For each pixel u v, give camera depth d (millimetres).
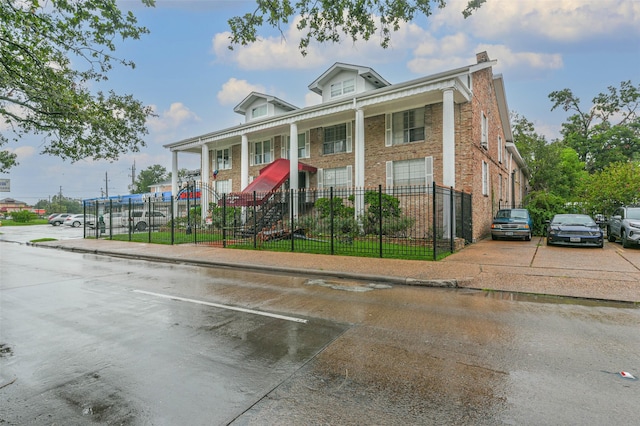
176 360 3592
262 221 16875
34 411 2666
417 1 6457
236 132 21125
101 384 3092
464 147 14844
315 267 8977
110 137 10828
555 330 4535
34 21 6664
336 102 16094
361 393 2928
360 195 14820
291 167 18000
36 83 7754
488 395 2895
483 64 14391
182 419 2549
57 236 22328
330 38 7156
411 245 12484
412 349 3881
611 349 3906
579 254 10781
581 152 36750
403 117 16750
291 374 3277
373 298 6234
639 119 35625
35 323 4793
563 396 2881
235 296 6375
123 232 23688
